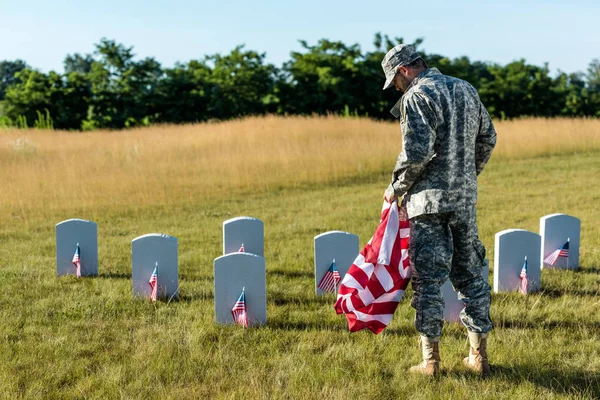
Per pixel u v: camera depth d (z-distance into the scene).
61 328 5.00
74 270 6.95
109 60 49.94
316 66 49.22
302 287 6.32
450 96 3.62
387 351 4.43
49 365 4.18
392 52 3.81
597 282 6.29
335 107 48.59
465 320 3.92
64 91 49.94
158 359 4.25
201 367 4.15
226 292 5.08
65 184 14.43
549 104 52.75
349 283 4.10
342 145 21.11
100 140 26.83
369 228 9.71
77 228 6.88
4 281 6.61
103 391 3.76
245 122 28.92
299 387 3.79
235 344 4.62
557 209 10.90
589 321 5.02
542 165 17.78
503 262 5.91
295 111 48.28
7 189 13.36
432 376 3.89
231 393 3.71
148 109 49.91
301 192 14.29
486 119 3.87
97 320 5.23
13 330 4.98
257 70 49.06
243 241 6.81
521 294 5.84
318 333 4.82
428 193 3.65
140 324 5.13
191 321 5.19
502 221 9.88
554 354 4.29
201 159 19.08
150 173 16.75
